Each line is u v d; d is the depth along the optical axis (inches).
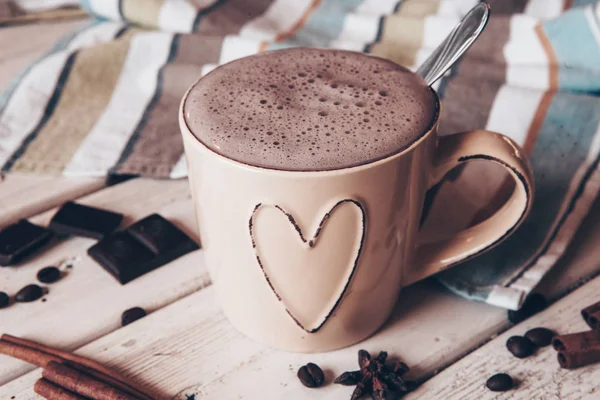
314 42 21.4
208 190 12.4
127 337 14.1
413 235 13.4
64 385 13.1
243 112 12.5
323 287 12.8
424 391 13.2
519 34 20.1
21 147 18.3
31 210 17.1
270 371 13.5
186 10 21.8
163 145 18.3
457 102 18.2
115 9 22.4
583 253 15.6
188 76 19.8
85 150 18.2
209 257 13.5
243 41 20.6
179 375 13.5
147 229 15.7
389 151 11.9
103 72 20.3
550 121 17.5
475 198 16.4
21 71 20.8
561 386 13.2
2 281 15.2
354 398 13.0
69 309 14.6
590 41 18.7
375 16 21.8
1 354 13.9
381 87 13.0
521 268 14.9
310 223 12.1
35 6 25.2
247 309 13.4
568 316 14.3
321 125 12.2
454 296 14.8
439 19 21.0
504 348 13.8
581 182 16.5
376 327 14.0
